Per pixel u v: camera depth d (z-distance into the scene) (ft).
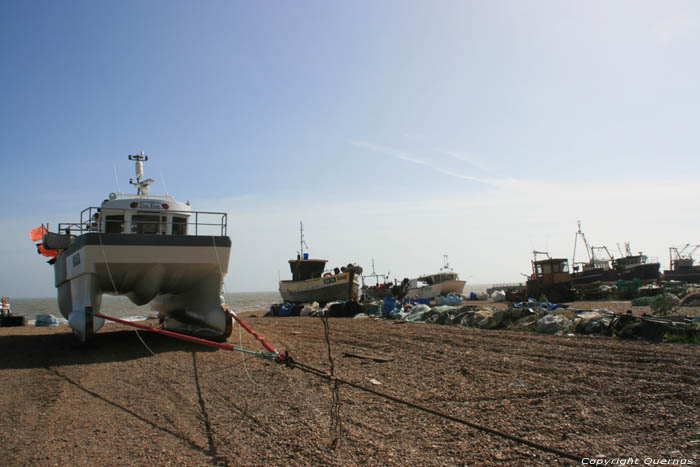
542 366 24.48
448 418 14.61
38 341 41.88
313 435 14.70
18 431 15.75
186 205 40.78
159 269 35.60
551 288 98.53
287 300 108.27
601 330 36.06
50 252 47.47
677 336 31.07
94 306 34.86
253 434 14.99
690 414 15.75
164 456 13.26
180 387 21.89
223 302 38.91
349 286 98.68
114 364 28.37
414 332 43.11
